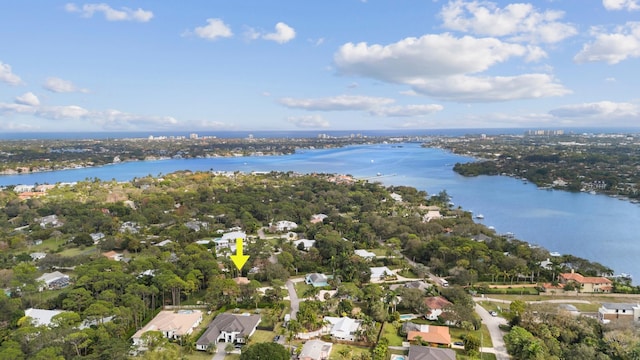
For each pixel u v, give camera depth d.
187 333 105.25
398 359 95.12
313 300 124.25
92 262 143.62
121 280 122.00
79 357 83.88
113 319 103.62
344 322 109.12
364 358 91.44
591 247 193.38
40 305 118.62
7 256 164.25
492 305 127.81
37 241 193.50
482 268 151.50
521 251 165.88
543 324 105.12
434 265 157.50
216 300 122.69
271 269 144.12
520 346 94.75
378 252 182.88
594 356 91.88
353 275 144.38
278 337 105.56
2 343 89.50
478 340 98.69
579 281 139.38
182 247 176.12
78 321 100.38
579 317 109.50
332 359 94.81
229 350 98.62
